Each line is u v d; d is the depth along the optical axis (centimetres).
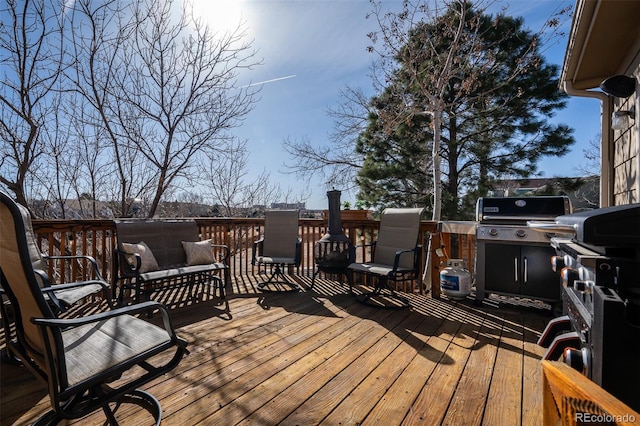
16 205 108
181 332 278
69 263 384
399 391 189
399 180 870
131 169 583
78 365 121
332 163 1102
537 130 727
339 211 441
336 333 277
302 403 178
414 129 785
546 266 319
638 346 98
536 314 329
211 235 479
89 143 554
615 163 329
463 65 604
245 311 337
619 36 256
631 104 273
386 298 388
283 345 252
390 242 396
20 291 118
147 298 356
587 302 124
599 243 105
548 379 92
